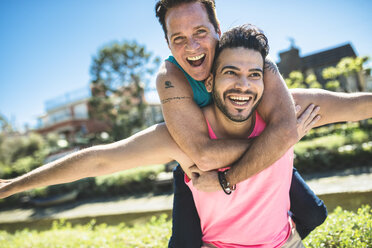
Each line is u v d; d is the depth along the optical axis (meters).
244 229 1.76
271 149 1.54
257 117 1.78
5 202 13.13
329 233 2.62
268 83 1.70
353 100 1.92
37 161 15.98
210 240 1.87
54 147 26.06
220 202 1.72
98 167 1.88
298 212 2.01
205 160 1.64
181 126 1.70
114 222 5.80
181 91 1.79
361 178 6.68
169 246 1.96
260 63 1.59
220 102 1.65
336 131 14.05
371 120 14.00
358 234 2.45
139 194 10.55
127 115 24.33
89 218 6.16
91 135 28.08
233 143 1.65
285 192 1.79
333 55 20.70
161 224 3.79
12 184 1.98
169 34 1.81
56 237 4.27
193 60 1.79
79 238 3.88
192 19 1.73
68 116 34.41
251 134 1.80
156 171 10.84
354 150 8.52
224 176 1.65
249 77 1.57
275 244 1.78
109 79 24.45
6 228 7.65
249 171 1.57
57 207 11.15
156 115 29.31
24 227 7.43
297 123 1.77
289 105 1.63
